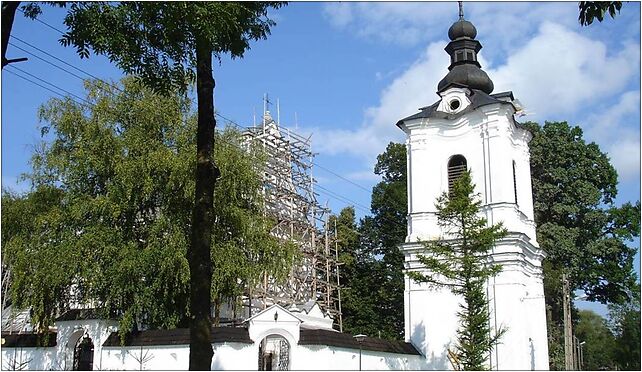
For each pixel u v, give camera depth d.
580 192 52.41
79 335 32.09
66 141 33.88
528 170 39.56
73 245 30.47
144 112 33.91
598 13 13.23
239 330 29.02
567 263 51.62
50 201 32.97
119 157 32.47
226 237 33.78
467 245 29.75
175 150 33.78
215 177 16.42
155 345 28.94
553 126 54.62
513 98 39.66
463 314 29.70
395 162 64.00
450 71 40.69
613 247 51.47
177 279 30.48
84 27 14.66
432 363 33.91
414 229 36.75
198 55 15.95
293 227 54.44
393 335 58.16
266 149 44.19
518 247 34.16
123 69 15.33
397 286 59.78
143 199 32.12
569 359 47.09
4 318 37.78
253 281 33.78
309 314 49.06
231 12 15.25
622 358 67.81
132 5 14.71
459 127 37.41
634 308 68.06
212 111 16.55
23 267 30.98
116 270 29.89
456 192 29.70
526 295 35.16
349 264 61.75
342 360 29.27
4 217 32.28
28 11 14.84
